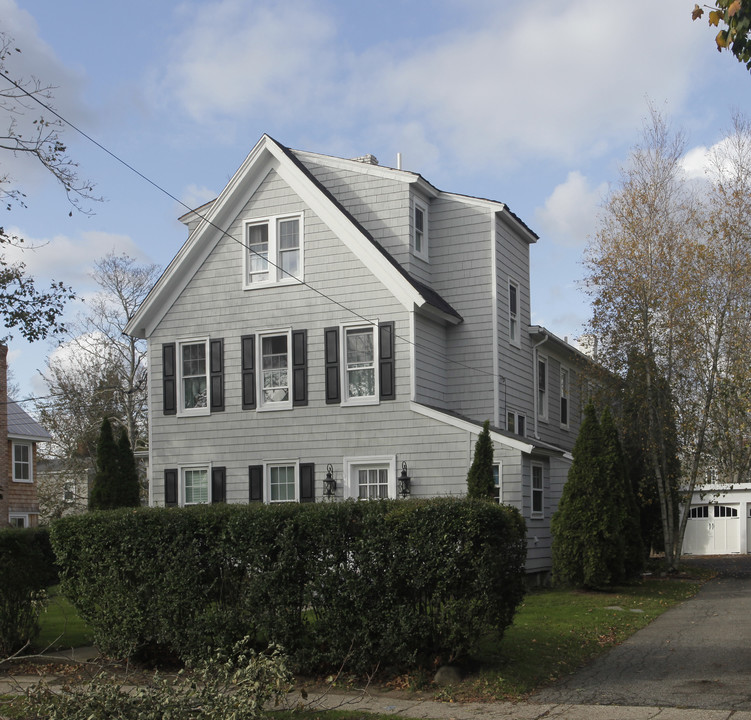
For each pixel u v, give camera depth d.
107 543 12.04
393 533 10.48
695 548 37.00
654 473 26.30
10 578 12.52
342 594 10.59
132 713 7.73
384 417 21.58
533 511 21.80
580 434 20.58
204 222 23.92
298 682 10.66
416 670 10.46
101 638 11.98
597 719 8.71
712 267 24.02
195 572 11.42
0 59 14.88
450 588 10.28
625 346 24.56
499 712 9.10
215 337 23.73
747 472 38.69
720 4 8.62
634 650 12.54
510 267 25.11
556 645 12.46
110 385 44.84
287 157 23.03
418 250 24.05
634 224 24.27
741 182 24.48
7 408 37.88
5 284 17.55
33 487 37.44
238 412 23.22
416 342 21.77
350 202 24.23
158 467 24.03
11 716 9.25
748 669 10.91
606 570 19.77
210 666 9.12
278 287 23.09
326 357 22.36
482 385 23.33
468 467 20.56
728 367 24.55
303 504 11.30
